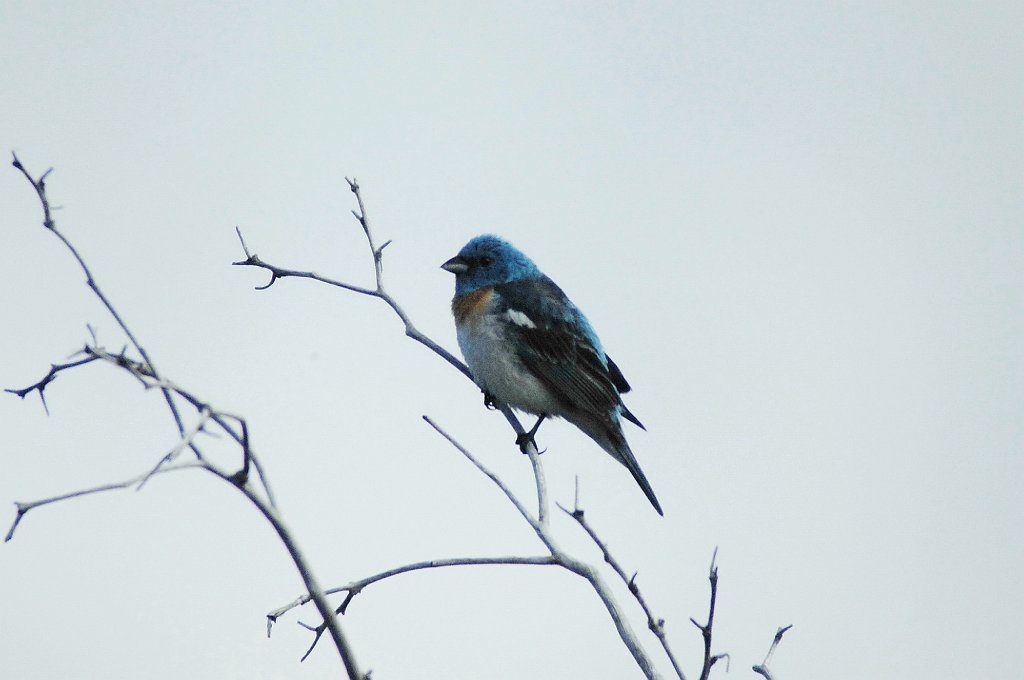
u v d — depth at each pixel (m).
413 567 7.73
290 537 6.71
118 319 6.84
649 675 7.20
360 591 7.68
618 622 7.40
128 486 5.44
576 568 7.62
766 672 7.49
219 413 6.07
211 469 6.44
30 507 5.32
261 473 6.75
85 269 6.93
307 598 7.63
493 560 7.73
